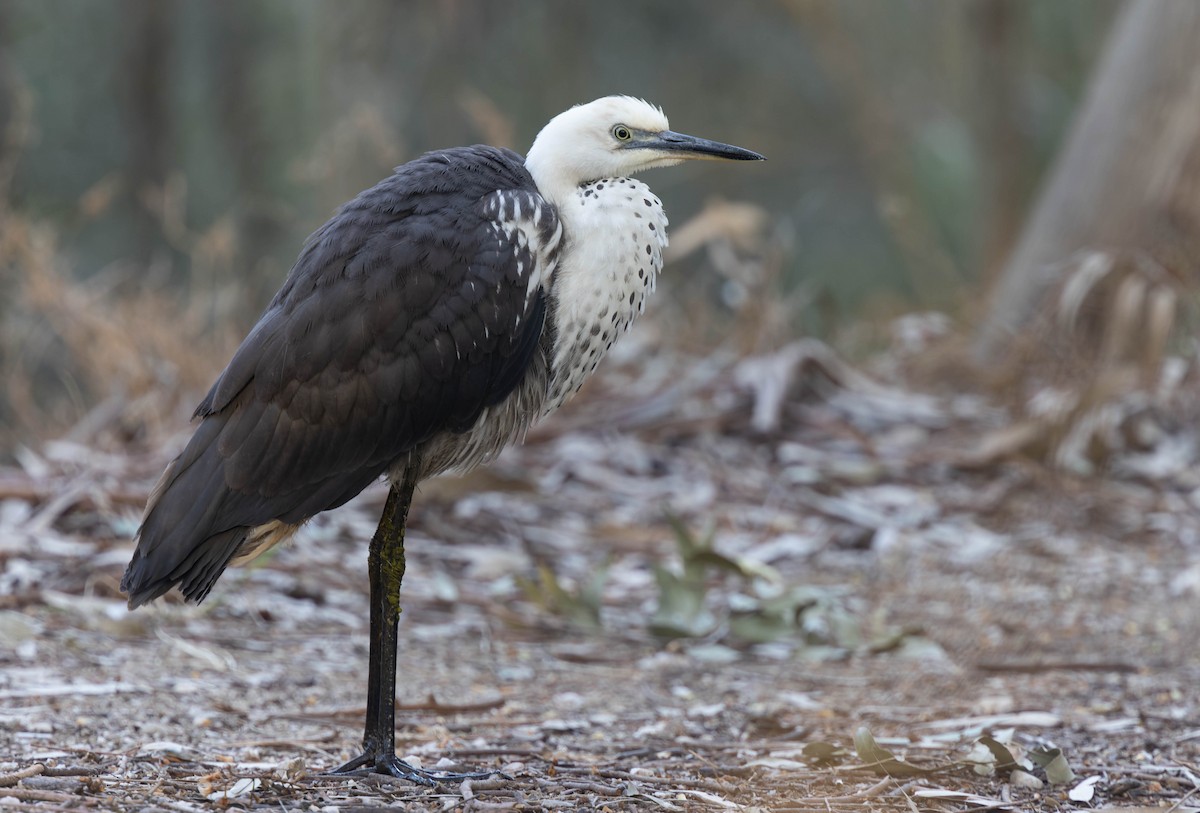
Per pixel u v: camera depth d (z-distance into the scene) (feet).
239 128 87.25
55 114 84.07
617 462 44.45
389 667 22.36
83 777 21.15
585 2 97.14
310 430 21.71
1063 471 43.21
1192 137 50.85
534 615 33.71
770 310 51.31
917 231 85.92
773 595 33.35
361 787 21.31
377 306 21.85
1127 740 24.89
